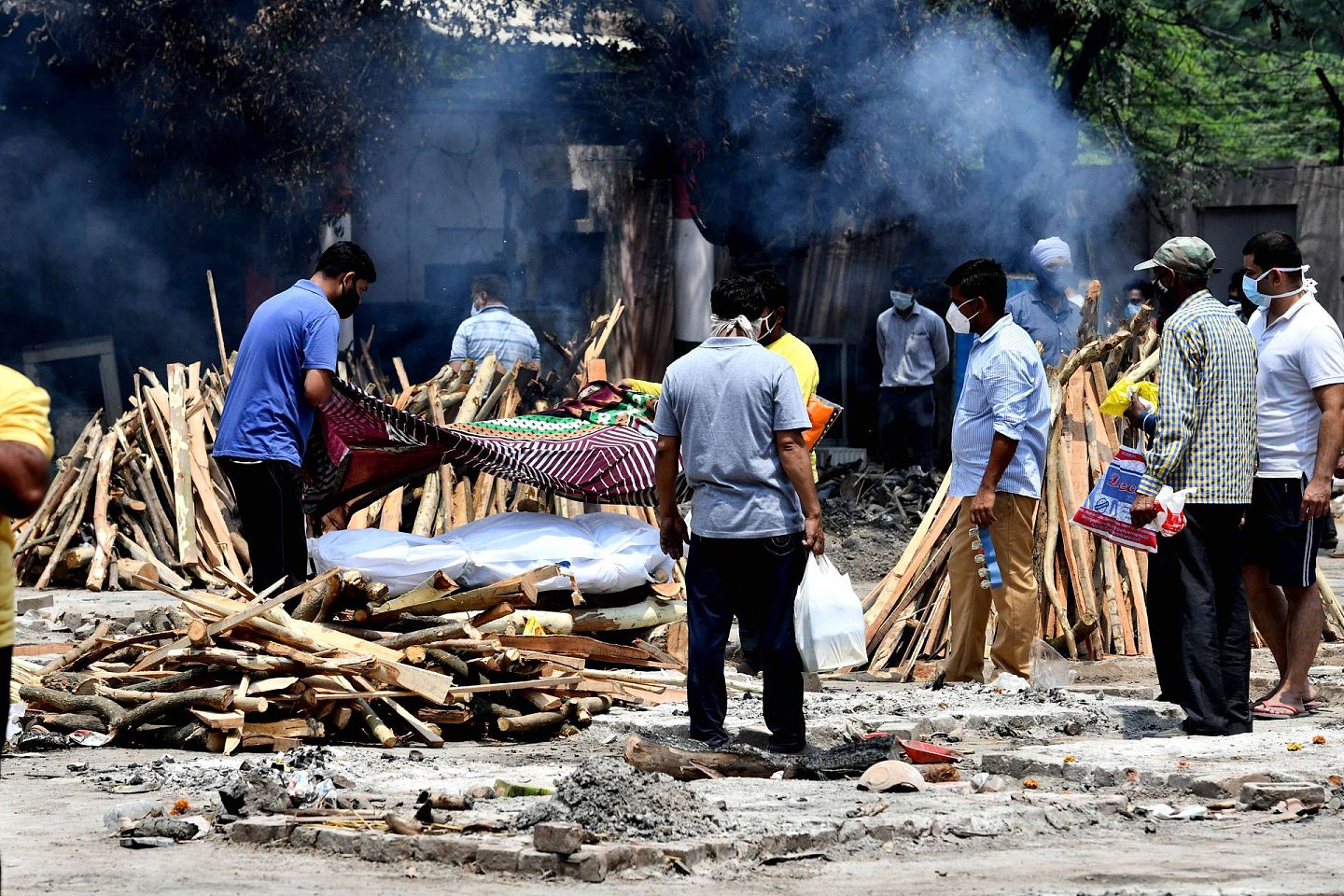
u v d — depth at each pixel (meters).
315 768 11.01
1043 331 21.02
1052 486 17.86
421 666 13.36
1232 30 51.09
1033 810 9.45
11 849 8.57
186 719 12.57
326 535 14.98
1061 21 36.91
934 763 11.01
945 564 17.97
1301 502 13.31
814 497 11.15
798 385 11.16
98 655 13.80
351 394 14.88
